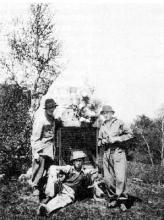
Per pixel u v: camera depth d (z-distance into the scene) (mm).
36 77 7988
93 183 4605
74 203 4324
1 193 4742
